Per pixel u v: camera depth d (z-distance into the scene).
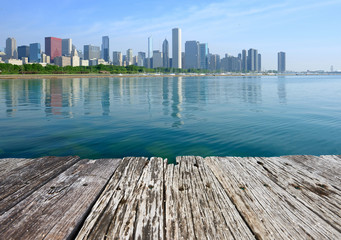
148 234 2.65
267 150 8.54
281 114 16.30
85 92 37.53
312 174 4.48
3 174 4.41
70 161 5.17
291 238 2.65
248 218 3.01
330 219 3.01
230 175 4.40
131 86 55.47
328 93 35.56
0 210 3.12
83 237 2.60
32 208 3.16
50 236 2.59
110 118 15.05
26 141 9.77
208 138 10.16
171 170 4.61
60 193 3.60
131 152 8.35
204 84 68.69
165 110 18.58
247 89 46.03
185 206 3.26
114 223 2.85
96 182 4.00
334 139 9.86
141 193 3.61
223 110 18.44
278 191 3.76
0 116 15.95
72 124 13.22
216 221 2.92
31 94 33.84
